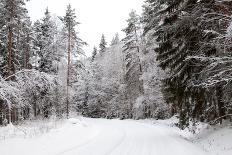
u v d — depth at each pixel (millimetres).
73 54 39094
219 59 10414
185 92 16453
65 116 40406
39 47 40656
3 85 19453
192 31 14961
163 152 11789
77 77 41125
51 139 14633
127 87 53438
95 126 29625
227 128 14094
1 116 26359
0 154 10094
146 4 36000
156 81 38344
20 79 21469
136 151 12266
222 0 10969
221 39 10922
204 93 15266
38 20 42562
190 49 15320
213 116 16141
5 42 28953
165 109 39969
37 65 40312
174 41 16547
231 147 11125
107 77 67312
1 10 25469
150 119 40531
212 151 11625
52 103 39375
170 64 17766
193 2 15148
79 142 15336
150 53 39500
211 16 13148
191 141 16312
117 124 33562
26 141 12789
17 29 27141
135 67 47750
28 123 27531
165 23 17062
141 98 42719
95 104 68562
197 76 15000
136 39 47000
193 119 18344
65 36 38812
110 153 11703
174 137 17484
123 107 58469
